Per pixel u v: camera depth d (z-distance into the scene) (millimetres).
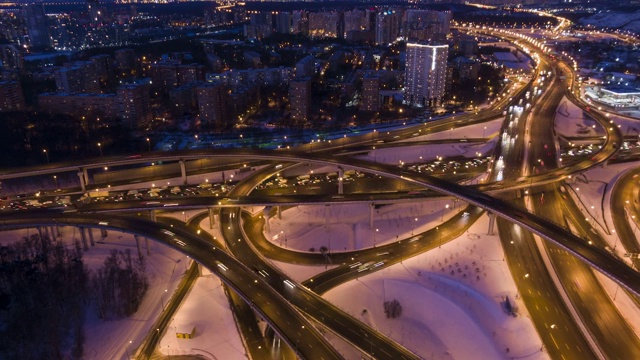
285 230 196375
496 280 157375
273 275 155000
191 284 162750
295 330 123688
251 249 172750
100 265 173250
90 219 188750
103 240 192500
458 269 163625
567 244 155250
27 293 152000
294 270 166000
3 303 151875
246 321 144750
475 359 127000
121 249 185250
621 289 151750
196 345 134375
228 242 178125
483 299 148500
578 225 192375
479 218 199750
